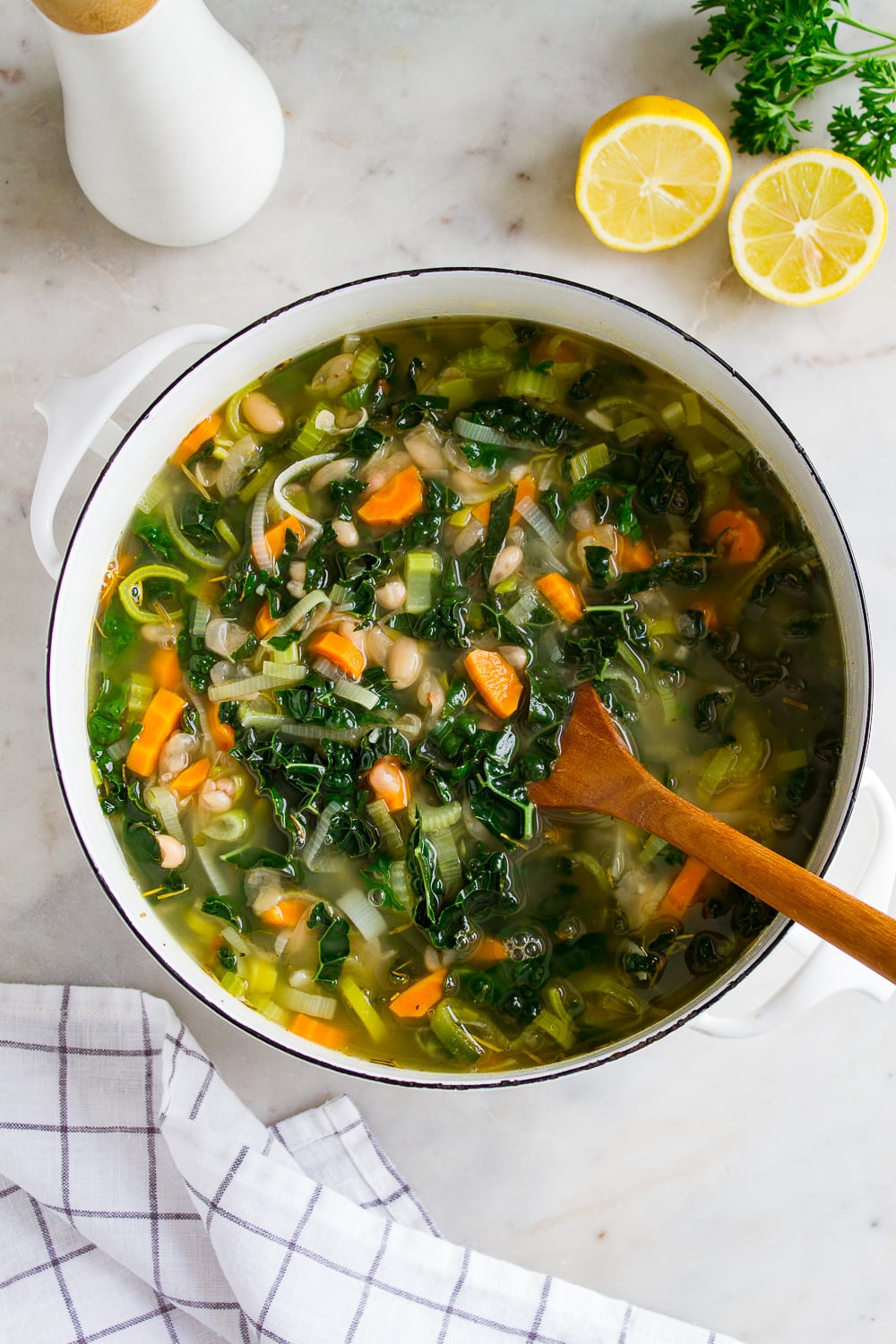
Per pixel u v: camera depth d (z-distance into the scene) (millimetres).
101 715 670
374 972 667
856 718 643
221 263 728
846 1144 724
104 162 679
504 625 669
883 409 725
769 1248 724
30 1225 719
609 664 667
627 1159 723
